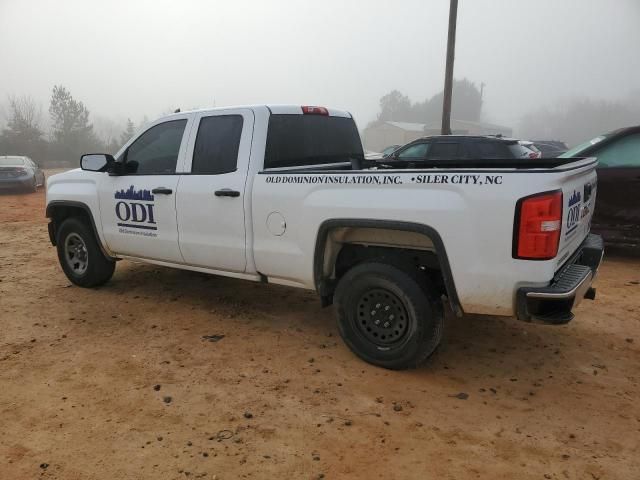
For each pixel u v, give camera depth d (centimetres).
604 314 527
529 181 330
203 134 482
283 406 355
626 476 286
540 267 332
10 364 416
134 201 523
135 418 341
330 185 397
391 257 392
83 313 533
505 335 473
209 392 374
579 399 365
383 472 289
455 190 349
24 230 1077
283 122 471
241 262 459
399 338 395
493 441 317
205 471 290
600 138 750
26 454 305
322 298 430
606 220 735
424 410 351
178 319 516
